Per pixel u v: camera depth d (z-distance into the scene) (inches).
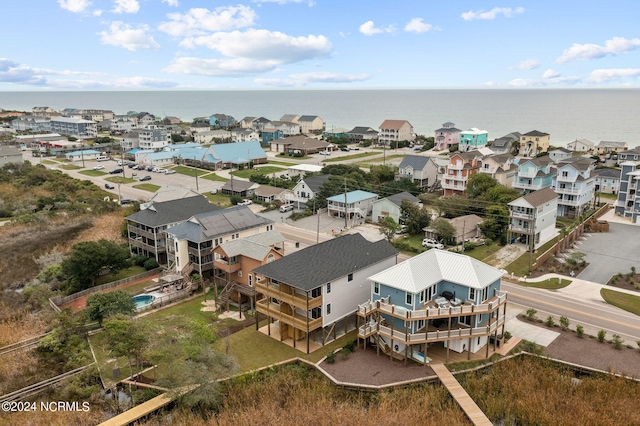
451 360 1441.9
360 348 1534.2
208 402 1234.6
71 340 1598.2
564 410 1195.9
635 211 2888.8
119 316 1510.8
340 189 3329.2
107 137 7455.7
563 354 1462.8
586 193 3093.0
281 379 1350.9
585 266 2201.0
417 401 1235.2
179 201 2507.4
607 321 1676.9
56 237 2672.2
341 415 1164.5
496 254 2397.9
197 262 2096.5
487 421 1166.3
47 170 4431.6
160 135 6259.8
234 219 2272.4
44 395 1362.0
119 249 2155.5
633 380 1294.3
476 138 5659.5
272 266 1595.7
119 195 3654.0
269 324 1637.6
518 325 1659.7
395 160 5226.4
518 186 3191.4
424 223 2773.1
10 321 1754.4
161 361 1347.2
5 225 2913.4
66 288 2031.3
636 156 4190.5
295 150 5831.7
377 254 1729.8
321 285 1471.5
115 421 1189.7
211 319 1782.7
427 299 1477.6
